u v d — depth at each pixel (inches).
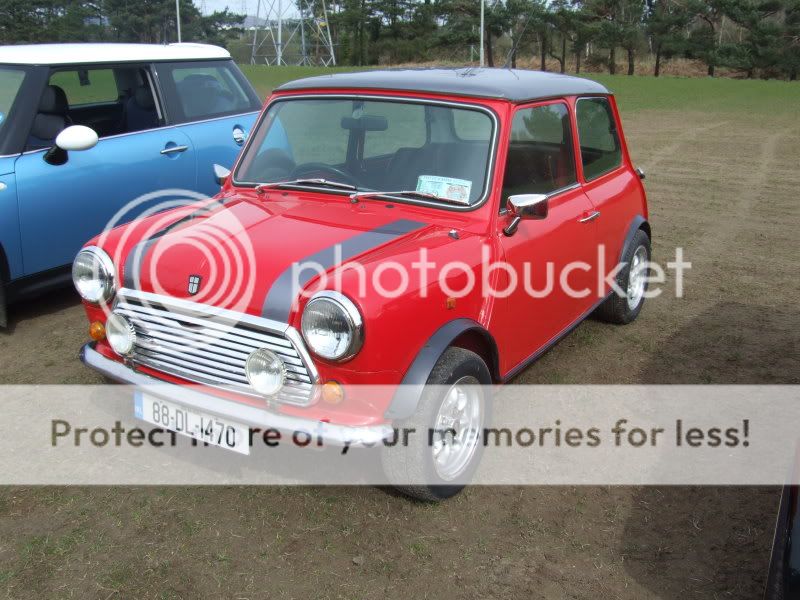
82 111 247.3
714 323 231.1
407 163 151.1
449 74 165.8
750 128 733.3
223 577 117.7
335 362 115.6
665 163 524.7
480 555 124.3
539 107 161.3
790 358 205.8
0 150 207.0
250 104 284.4
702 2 2650.1
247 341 121.5
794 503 93.8
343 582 117.3
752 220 362.3
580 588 117.6
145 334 134.0
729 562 124.0
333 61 3061.0
